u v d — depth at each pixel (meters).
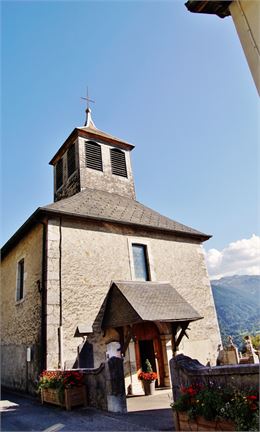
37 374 8.54
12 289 11.85
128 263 10.67
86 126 16.16
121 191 14.68
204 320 11.78
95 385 6.68
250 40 2.54
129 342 9.09
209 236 13.57
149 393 8.59
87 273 9.60
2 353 11.78
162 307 9.09
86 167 13.99
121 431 4.91
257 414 3.41
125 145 15.92
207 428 4.03
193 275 12.40
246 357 11.72
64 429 5.17
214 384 4.37
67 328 8.60
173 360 5.20
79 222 10.20
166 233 12.38
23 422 5.78
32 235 10.67
